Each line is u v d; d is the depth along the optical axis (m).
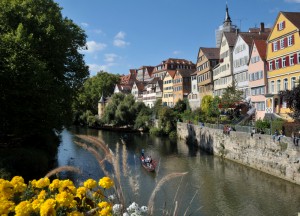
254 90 40.47
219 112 44.94
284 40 33.50
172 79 77.69
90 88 108.00
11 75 20.86
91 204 4.52
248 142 28.75
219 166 29.44
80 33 33.56
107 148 4.28
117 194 4.25
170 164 30.59
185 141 48.19
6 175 18.34
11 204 4.25
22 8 26.25
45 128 24.39
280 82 34.62
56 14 28.61
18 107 21.73
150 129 59.41
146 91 94.94
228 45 48.12
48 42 26.47
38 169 22.31
